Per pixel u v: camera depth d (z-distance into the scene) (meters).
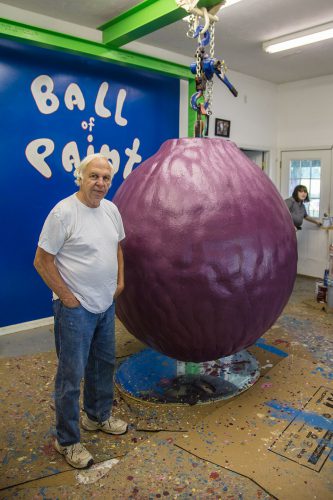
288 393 2.57
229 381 2.71
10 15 3.61
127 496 1.78
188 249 2.05
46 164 3.95
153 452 2.04
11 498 1.78
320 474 1.86
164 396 2.56
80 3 3.55
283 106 6.35
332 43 4.52
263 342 3.43
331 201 5.94
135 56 4.30
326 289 4.44
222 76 2.28
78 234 1.82
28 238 3.93
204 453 2.02
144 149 4.74
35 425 2.30
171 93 4.91
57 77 3.91
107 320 2.05
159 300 2.14
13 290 3.90
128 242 2.20
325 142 5.93
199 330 2.17
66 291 1.83
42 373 2.92
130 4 3.55
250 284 2.11
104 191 1.85
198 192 2.09
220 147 2.29
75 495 1.79
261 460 1.96
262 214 2.16
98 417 2.20
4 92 3.62
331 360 3.10
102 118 4.30
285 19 3.92
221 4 2.74
